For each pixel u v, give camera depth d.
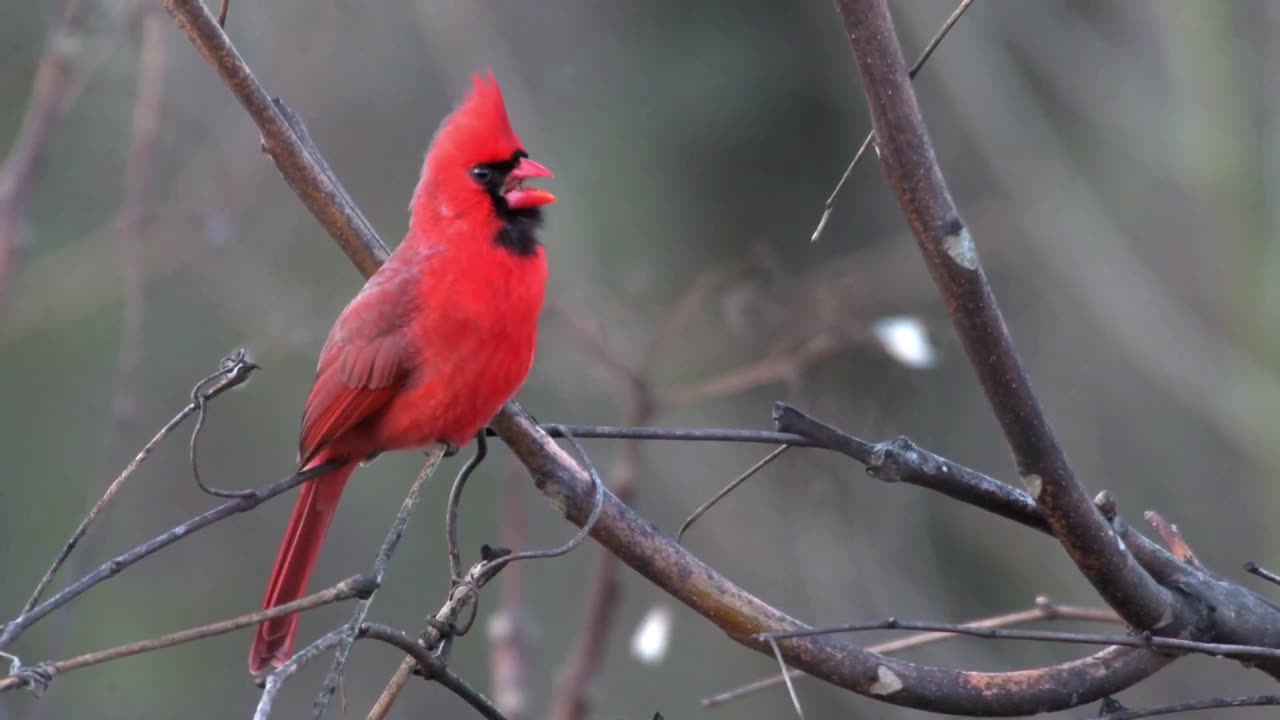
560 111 12.09
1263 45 11.17
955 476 4.46
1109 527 4.34
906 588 11.32
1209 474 11.77
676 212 11.94
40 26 11.62
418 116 12.44
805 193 11.95
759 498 11.77
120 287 11.57
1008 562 11.60
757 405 11.24
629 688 11.71
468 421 5.76
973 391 11.45
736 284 10.55
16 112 11.52
